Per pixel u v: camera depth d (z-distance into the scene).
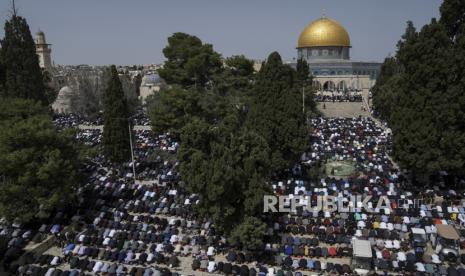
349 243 33.09
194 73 65.19
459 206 38.81
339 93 116.31
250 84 66.19
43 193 36.16
